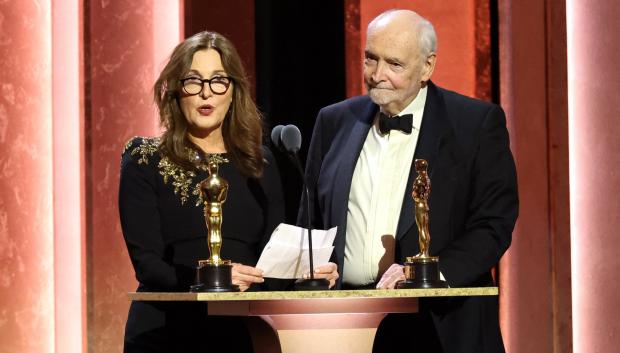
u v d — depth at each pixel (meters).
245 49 15.51
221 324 9.80
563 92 14.39
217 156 9.91
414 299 8.74
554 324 14.29
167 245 9.73
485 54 15.10
